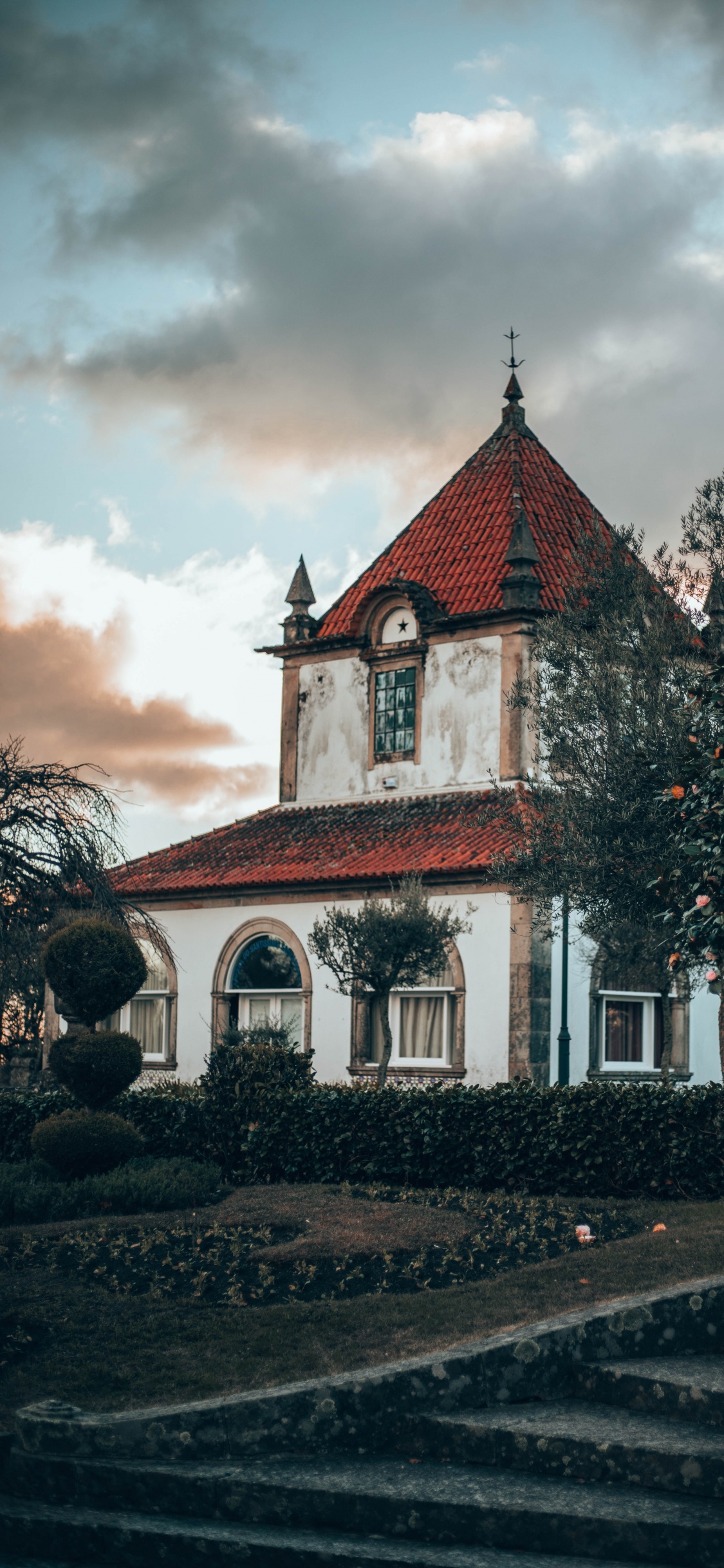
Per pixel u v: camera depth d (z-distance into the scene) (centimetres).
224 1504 692
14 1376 891
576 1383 772
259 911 2720
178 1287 1094
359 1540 652
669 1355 793
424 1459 725
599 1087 1473
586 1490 662
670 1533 609
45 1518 694
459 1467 709
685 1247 1045
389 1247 1166
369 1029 2530
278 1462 727
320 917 2606
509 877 1880
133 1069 1689
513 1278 1020
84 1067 1658
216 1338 948
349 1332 930
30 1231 1286
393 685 2848
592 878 1756
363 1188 1491
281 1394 752
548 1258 1145
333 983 2578
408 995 2486
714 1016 2602
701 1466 646
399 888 2428
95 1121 1598
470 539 2903
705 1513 622
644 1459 662
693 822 1098
